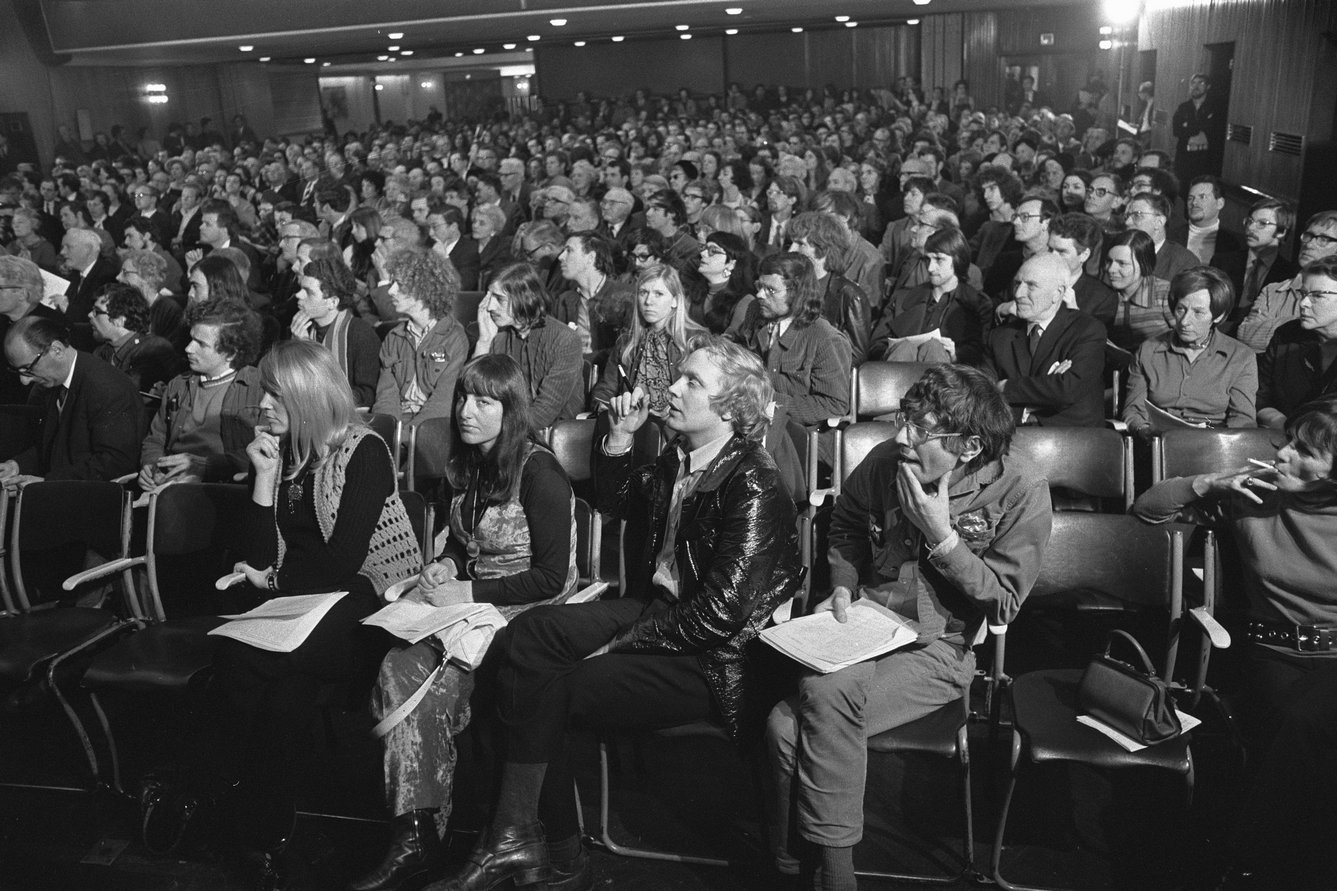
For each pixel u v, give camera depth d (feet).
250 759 9.40
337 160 48.14
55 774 11.05
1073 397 14.49
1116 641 11.96
